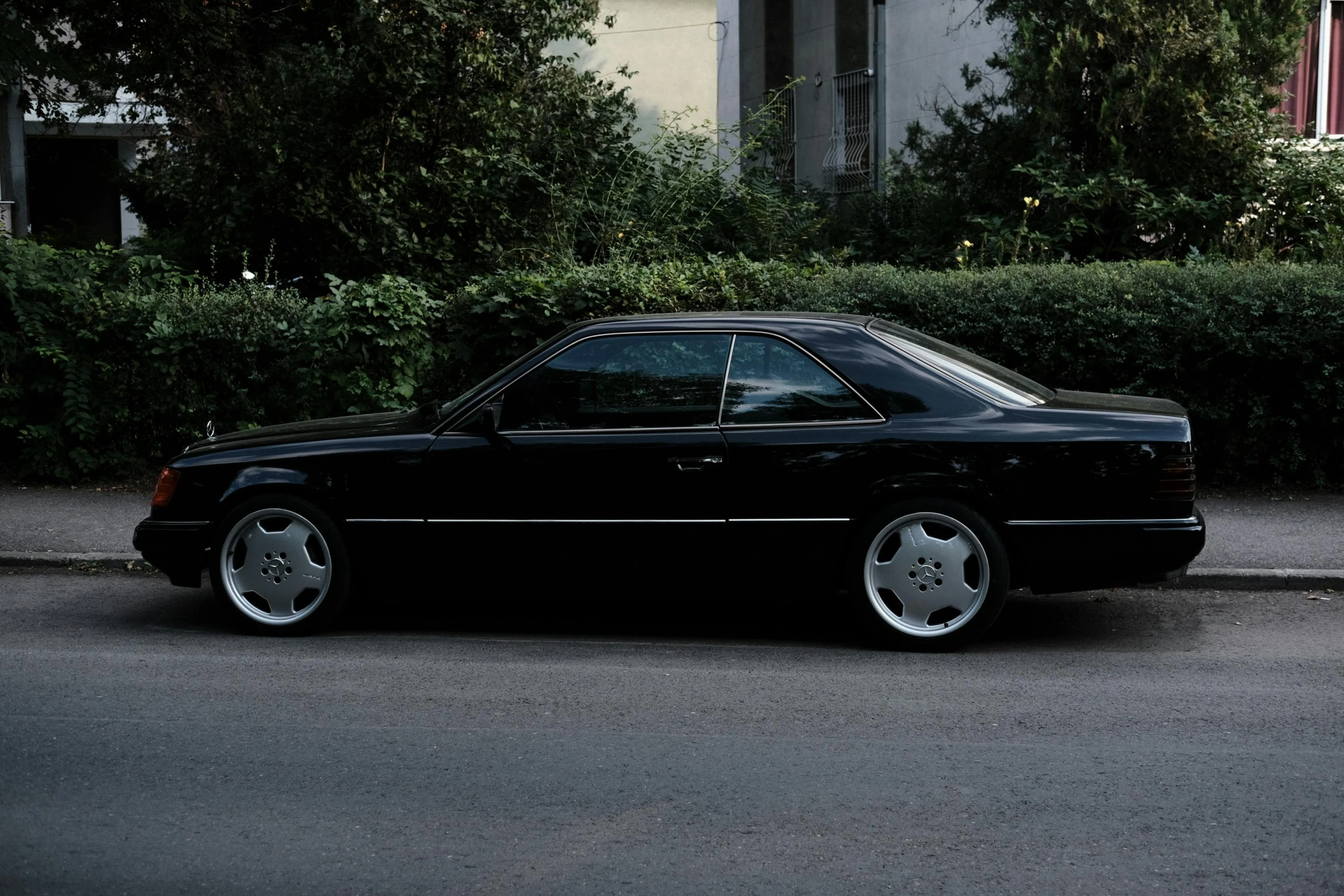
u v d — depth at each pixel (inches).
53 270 427.2
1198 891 148.9
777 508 251.0
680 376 257.6
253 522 267.3
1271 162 546.9
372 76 510.3
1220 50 514.9
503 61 536.1
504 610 294.4
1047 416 249.6
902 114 784.9
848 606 294.4
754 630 274.5
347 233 514.6
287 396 430.6
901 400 251.6
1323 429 401.7
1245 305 388.2
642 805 175.0
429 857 159.0
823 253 585.9
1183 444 246.7
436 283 533.0
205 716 214.4
